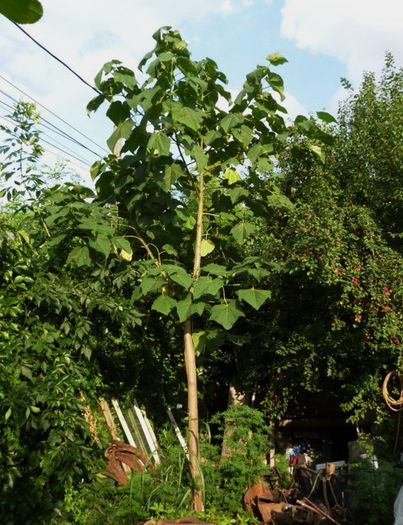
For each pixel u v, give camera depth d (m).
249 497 6.23
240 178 6.30
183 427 8.41
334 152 8.11
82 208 5.67
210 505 6.07
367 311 6.86
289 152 8.18
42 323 5.76
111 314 6.07
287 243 7.32
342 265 7.04
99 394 7.11
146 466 6.31
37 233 6.23
